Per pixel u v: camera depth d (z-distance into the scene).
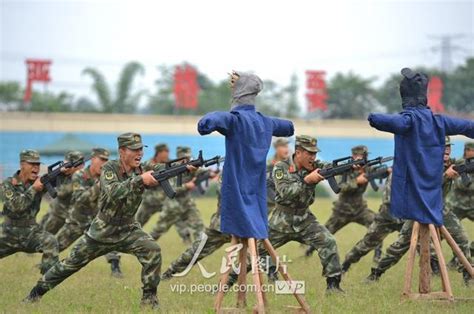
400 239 27.80
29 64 112.12
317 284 28.33
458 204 33.06
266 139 21.73
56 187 26.55
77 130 105.44
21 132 103.94
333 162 25.20
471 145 31.73
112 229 22.89
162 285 27.70
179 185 22.47
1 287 27.77
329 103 143.75
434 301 23.73
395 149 23.95
